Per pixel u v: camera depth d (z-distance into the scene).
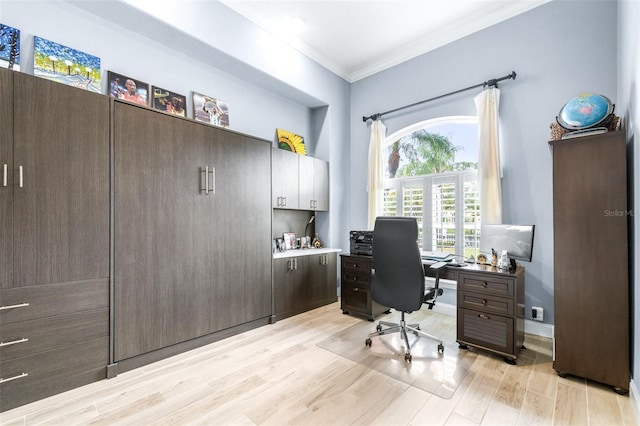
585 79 2.59
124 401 1.79
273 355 2.41
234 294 2.86
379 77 4.12
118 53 2.50
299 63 3.67
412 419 1.62
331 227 4.14
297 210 4.06
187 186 2.53
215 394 1.86
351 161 4.44
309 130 4.29
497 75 3.09
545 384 1.96
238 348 2.55
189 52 2.88
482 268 2.52
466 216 3.37
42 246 1.81
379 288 2.52
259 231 3.12
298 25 3.26
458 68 3.38
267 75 3.31
